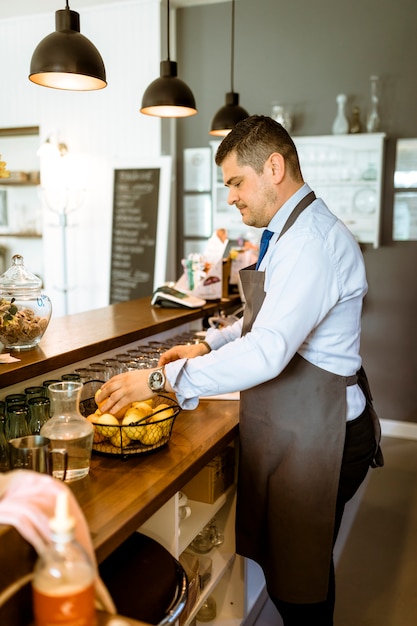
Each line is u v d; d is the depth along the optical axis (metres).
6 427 1.43
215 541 1.98
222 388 1.48
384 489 3.41
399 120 4.02
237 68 4.43
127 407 1.51
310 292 1.47
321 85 4.20
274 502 1.70
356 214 4.12
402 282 4.15
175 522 1.46
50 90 4.75
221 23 4.43
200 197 4.70
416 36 3.91
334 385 1.62
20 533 0.89
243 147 1.58
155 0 4.29
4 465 1.39
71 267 4.89
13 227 5.31
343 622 2.25
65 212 4.62
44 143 4.65
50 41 2.18
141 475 1.38
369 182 4.06
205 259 2.94
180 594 1.22
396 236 4.12
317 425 1.63
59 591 0.81
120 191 4.57
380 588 2.48
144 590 1.21
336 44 4.12
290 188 1.62
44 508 0.92
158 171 4.41
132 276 4.58
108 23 4.48
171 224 4.74
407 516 3.10
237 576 2.04
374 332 4.26
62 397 1.32
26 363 1.55
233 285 3.30
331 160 4.14
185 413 1.90
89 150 4.71
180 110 3.23
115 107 4.57
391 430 4.30
